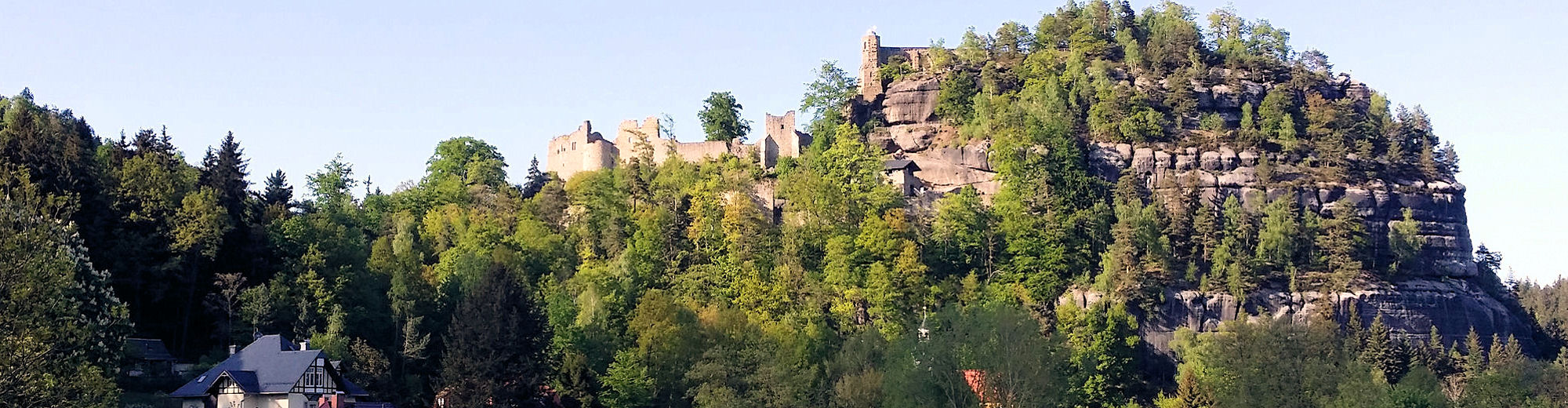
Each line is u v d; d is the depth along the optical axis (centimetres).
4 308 7469
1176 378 19612
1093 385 19125
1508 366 15975
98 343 10475
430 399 15275
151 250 16212
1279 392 12725
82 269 10775
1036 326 13700
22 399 7500
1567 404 15362
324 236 18138
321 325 16025
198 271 16600
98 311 10762
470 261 19938
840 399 14162
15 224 7794
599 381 15938
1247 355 13212
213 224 16600
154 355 14950
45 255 7688
